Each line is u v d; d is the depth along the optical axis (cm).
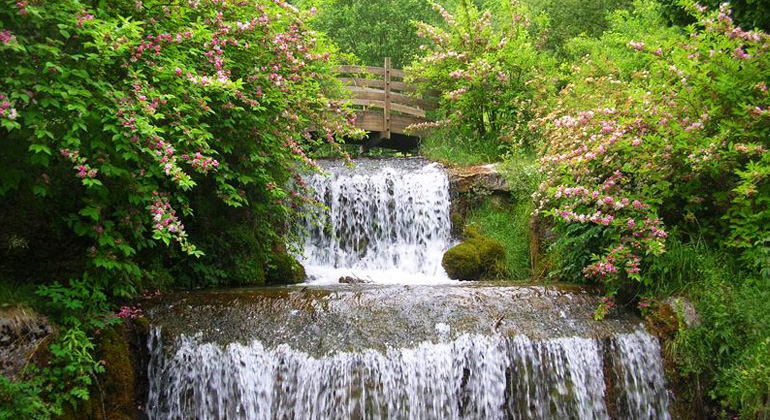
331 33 1741
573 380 454
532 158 816
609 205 521
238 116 508
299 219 734
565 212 522
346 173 798
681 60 536
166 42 421
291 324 455
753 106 484
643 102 541
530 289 513
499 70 941
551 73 995
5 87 340
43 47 329
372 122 1070
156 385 431
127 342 431
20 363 353
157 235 385
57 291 390
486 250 688
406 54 1697
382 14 1734
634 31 1123
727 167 496
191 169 512
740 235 494
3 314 355
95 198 407
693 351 467
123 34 370
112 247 422
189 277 550
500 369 445
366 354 430
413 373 431
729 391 432
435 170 805
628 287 524
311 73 608
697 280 503
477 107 978
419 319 464
